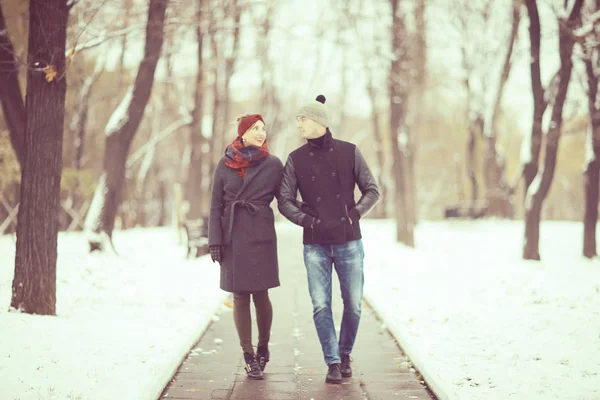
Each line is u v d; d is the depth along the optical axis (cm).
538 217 2020
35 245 973
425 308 1085
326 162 705
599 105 2173
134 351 776
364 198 709
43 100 977
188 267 1714
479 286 1348
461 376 679
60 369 682
